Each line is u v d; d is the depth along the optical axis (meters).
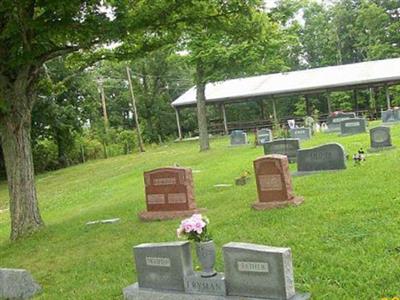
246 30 14.85
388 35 60.03
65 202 22.56
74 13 12.37
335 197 11.17
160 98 61.72
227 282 6.40
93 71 47.19
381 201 9.98
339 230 8.60
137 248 7.21
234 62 31.12
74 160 47.44
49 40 13.35
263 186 11.61
